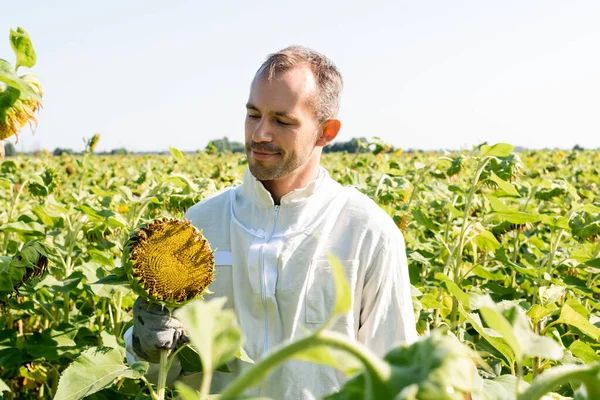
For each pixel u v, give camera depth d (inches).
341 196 93.4
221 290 91.7
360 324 91.8
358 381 26.7
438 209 223.8
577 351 96.8
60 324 138.6
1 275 89.7
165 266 69.8
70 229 155.5
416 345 26.0
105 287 102.7
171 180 151.9
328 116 88.3
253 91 85.4
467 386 24.2
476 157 154.9
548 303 117.7
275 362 24.7
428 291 157.8
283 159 85.3
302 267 88.4
